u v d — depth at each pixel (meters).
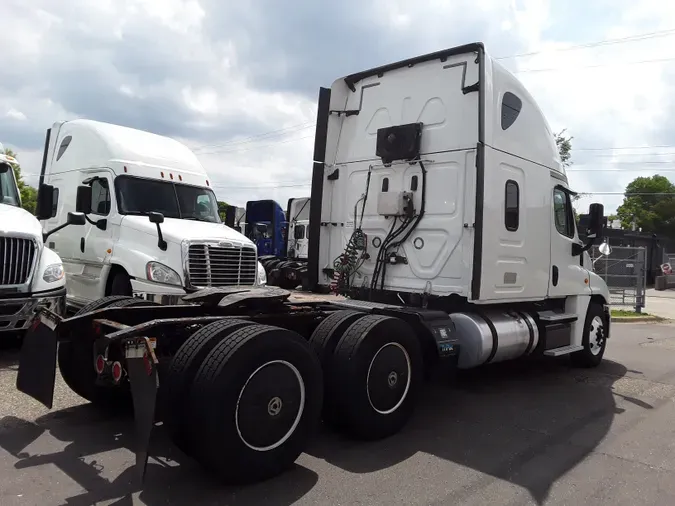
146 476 4.00
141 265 8.53
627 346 11.40
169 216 9.72
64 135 11.05
